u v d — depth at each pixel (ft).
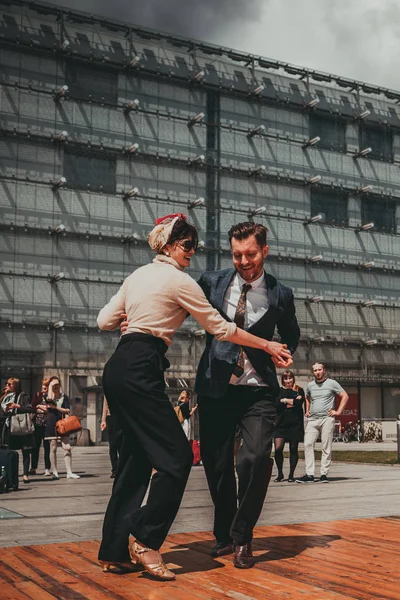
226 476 13.10
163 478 11.10
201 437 13.26
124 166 143.54
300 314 158.81
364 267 167.43
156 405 11.16
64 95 135.44
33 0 136.05
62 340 133.08
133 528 11.00
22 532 16.87
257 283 13.07
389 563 12.29
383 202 175.42
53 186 135.74
